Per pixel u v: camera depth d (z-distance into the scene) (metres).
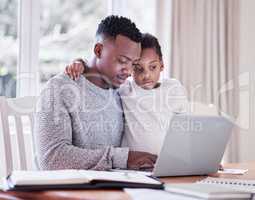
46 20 2.87
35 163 1.70
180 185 1.11
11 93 2.74
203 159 1.50
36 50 2.79
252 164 2.02
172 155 1.42
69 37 2.94
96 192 1.06
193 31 3.15
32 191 1.07
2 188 1.10
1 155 2.46
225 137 1.52
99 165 1.50
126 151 1.55
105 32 1.73
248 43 3.25
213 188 1.06
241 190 1.10
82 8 2.99
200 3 3.16
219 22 3.18
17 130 1.85
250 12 3.25
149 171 1.55
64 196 1.02
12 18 2.76
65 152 1.49
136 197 1.00
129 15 3.09
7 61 2.75
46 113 1.55
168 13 3.05
